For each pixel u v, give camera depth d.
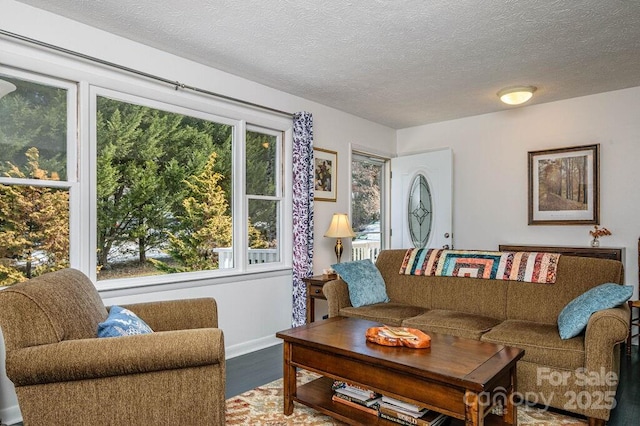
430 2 2.33
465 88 3.89
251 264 3.75
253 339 3.61
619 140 3.94
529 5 2.36
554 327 2.62
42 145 2.49
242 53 3.07
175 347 1.58
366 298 3.34
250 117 3.65
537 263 3.04
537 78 3.61
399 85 3.79
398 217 5.41
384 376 1.92
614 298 2.27
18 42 2.32
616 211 3.95
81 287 1.89
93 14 2.47
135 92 2.86
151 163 3.04
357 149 4.91
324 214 4.43
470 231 4.91
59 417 1.52
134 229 2.94
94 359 1.50
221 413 1.69
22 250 2.40
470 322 2.77
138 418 1.59
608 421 2.21
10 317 1.49
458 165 5.03
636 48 2.97
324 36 2.78
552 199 4.31
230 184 3.57
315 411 2.34
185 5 2.37
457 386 1.67
